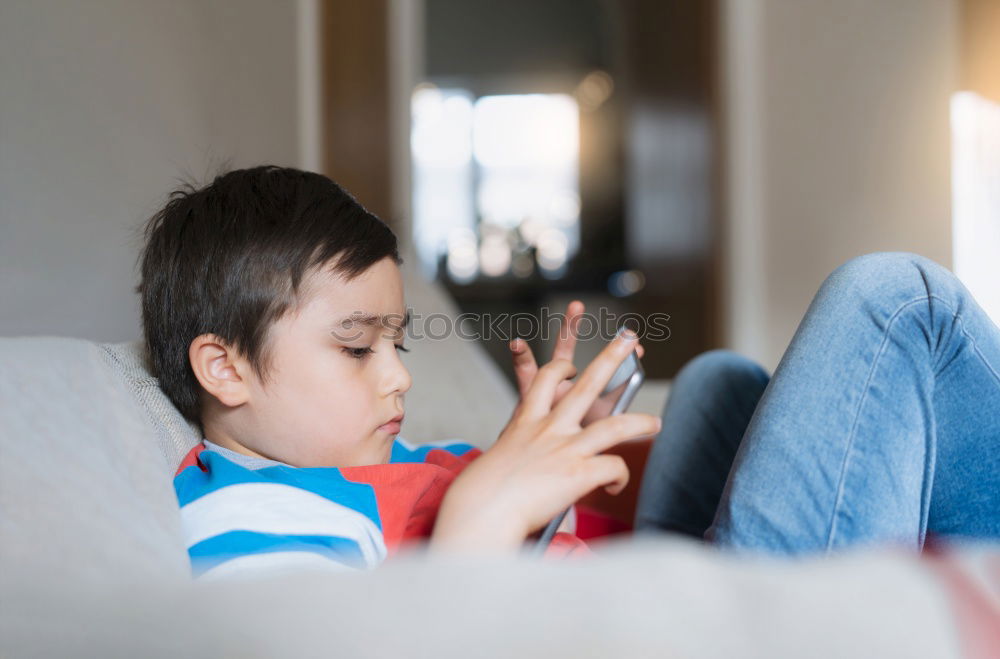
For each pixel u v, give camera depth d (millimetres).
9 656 275
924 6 3250
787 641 221
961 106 3205
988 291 3203
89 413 538
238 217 741
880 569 244
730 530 656
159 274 764
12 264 1212
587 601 233
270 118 2600
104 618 265
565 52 8797
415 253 4129
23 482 426
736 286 3510
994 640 226
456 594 238
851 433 646
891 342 663
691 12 3908
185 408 769
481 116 9109
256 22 2506
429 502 753
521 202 9070
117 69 1614
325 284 725
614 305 5824
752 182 3510
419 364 1377
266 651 229
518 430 547
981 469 695
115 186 1573
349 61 3428
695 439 1062
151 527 463
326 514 605
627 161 5785
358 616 233
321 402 728
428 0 8688
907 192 3279
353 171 3467
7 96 1229
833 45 3389
